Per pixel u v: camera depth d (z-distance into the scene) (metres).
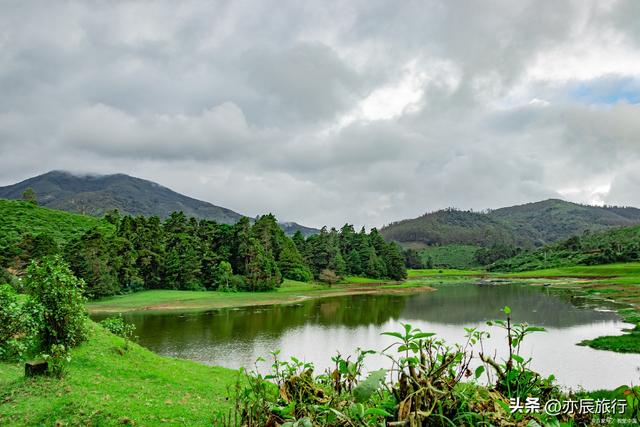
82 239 68.00
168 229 94.56
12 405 10.04
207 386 14.14
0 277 27.53
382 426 2.55
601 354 26.94
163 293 72.19
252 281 82.19
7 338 13.24
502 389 3.39
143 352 18.31
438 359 3.27
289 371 4.05
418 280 124.38
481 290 82.25
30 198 130.88
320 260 111.19
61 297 15.11
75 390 11.30
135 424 9.59
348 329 39.03
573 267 131.25
